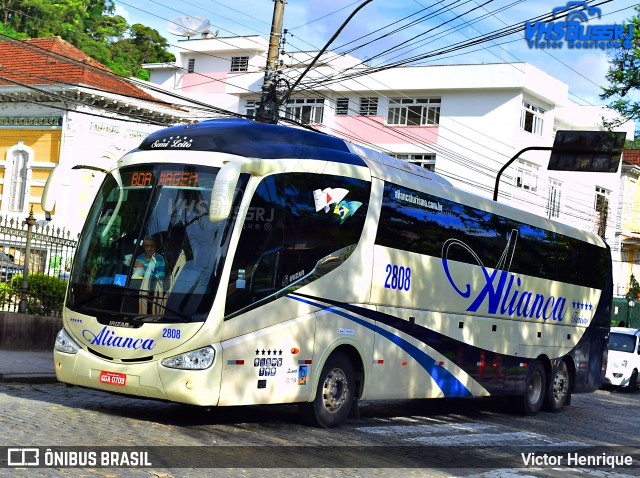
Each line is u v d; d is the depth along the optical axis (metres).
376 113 46.34
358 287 12.76
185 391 10.53
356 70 45.75
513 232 17.08
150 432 10.49
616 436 15.70
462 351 15.36
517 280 17.19
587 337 20.23
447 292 14.89
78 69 33.25
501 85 43.81
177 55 60.09
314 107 46.69
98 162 33.97
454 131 44.97
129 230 11.30
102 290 11.18
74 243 20.38
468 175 44.88
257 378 11.12
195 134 11.68
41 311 19.73
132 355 10.80
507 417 17.31
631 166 54.28
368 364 12.98
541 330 18.25
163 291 10.83
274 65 23.34
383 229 13.31
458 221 15.29
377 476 9.38
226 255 10.84
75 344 11.28
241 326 10.95
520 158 44.41
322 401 12.31
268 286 11.32
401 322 13.73
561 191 48.47
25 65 34.31
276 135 12.13
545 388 18.61
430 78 44.84
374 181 13.17
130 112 34.78
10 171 34.44
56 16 65.88
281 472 8.96
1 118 34.88
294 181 11.80
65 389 14.42
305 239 11.89
